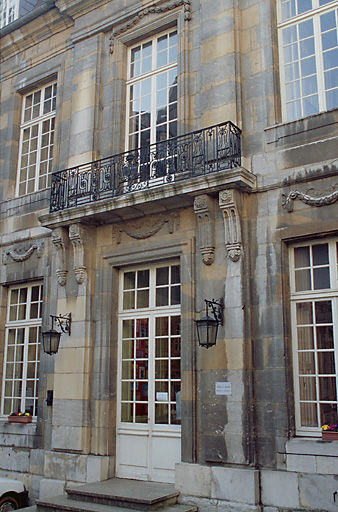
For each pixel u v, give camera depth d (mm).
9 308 10406
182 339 7477
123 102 9391
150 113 9086
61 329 8742
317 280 6844
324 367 6582
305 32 7676
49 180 10367
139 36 9344
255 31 7859
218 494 6625
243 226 7195
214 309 7000
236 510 6426
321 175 6793
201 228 7398
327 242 6836
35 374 9602
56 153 10039
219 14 8109
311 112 7398
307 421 6562
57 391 8602
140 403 8055
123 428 8102
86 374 8352
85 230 8727
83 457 8047
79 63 9875
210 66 8031
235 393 6766
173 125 8742
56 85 10812
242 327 6871
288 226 6941
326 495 6020
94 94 9477
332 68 7355
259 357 6836
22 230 10188
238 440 6629
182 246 7785
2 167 11125
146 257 8172
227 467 6660
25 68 11203
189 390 7230
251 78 7742
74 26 10234
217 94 7863
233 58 7824
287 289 6914
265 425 6613
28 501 8664
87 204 8320
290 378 6664
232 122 7605
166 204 7840
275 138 7309
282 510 6242
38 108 11094
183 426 7203
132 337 8391
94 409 8242
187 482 6918
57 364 8695
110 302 8508
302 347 6777
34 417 9375
